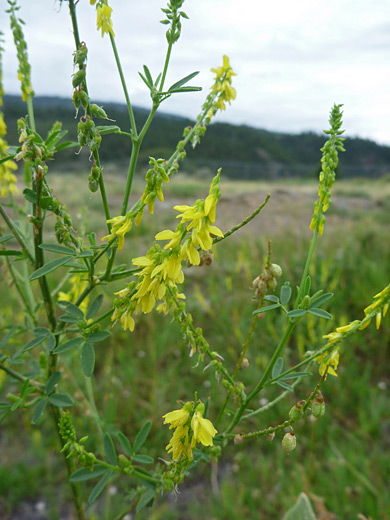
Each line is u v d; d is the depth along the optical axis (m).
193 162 29.11
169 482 0.99
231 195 12.93
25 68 1.56
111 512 2.64
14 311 3.45
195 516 2.65
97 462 1.07
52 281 4.43
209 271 5.30
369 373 3.63
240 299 4.46
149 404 3.17
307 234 6.75
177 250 0.78
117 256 5.42
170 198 13.44
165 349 3.80
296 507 1.55
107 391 3.22
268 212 9.73
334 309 3.96
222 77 1.35
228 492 2.60
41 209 1.01
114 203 10.84
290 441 0.92
